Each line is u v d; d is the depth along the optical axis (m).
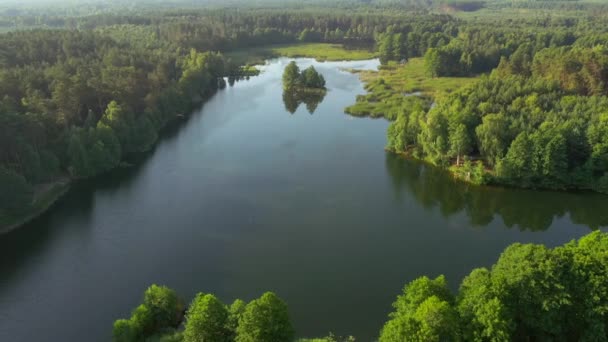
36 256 95.19
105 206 115.00
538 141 120.00
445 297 61.03
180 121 179.62
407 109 167.00
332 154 147.62
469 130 136.00
